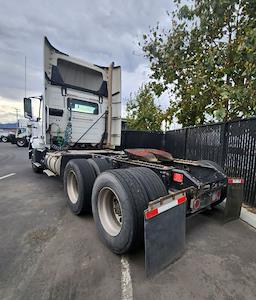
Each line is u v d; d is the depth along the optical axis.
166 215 2.21
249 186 4.22
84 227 3.23
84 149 6.06
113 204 2.79
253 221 3.42
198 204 2.85
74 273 2.13
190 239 2.95
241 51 4.17
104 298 1.81
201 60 5.66
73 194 3.89
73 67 5.83
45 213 3.77
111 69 6.25
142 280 2.06
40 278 2.05
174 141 8.17
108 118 6.30
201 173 3.70
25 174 7.39
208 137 5.85
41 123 5.85
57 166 4.91
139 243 2.39
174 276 2.13
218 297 1.86
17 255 2.43
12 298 1.79
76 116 5.75
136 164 3.48
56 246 2.66
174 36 6.12
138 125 13.66
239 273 2.21
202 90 5.74
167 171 3.06
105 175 2.69
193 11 5.46
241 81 4.85
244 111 4.68
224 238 2.99
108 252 2.55
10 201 4.41
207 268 2.28
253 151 4.15
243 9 4.80
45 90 4.96
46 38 4.87
